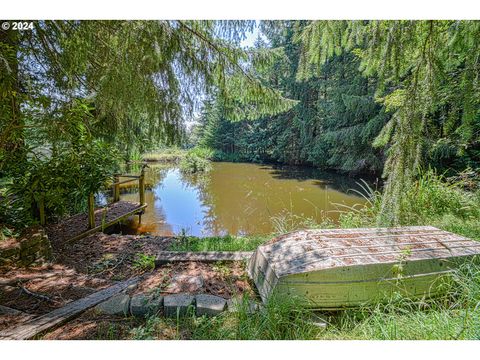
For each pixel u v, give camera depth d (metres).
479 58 1.55
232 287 1.89
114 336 1.39
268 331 1.39
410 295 1.63
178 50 2.40
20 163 2.95
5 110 2.17
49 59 2.77
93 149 3.12
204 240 3.25
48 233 3.37
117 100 2.60
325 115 11.10
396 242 1.89
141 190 5.22
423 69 1.57
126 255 2.79
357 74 8.64
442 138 3.45
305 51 2.03
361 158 9.08
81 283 2.00
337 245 1.84
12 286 1.88
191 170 12.59
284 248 1.85
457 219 3.37
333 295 1.56
